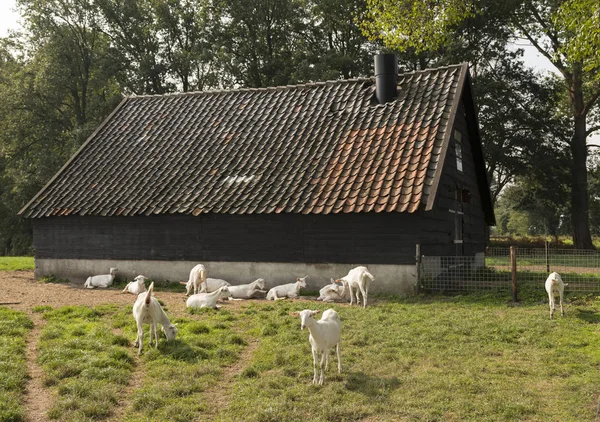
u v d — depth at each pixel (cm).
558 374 870
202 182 2019
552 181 4278
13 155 4919
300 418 717
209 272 1909
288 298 1672
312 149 1980
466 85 2075
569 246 4300
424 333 1124
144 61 4750
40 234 2202
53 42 4625
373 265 1686
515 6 4022
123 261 2048
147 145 2305
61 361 916
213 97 2483
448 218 1962
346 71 4578
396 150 1825
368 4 2836
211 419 728
